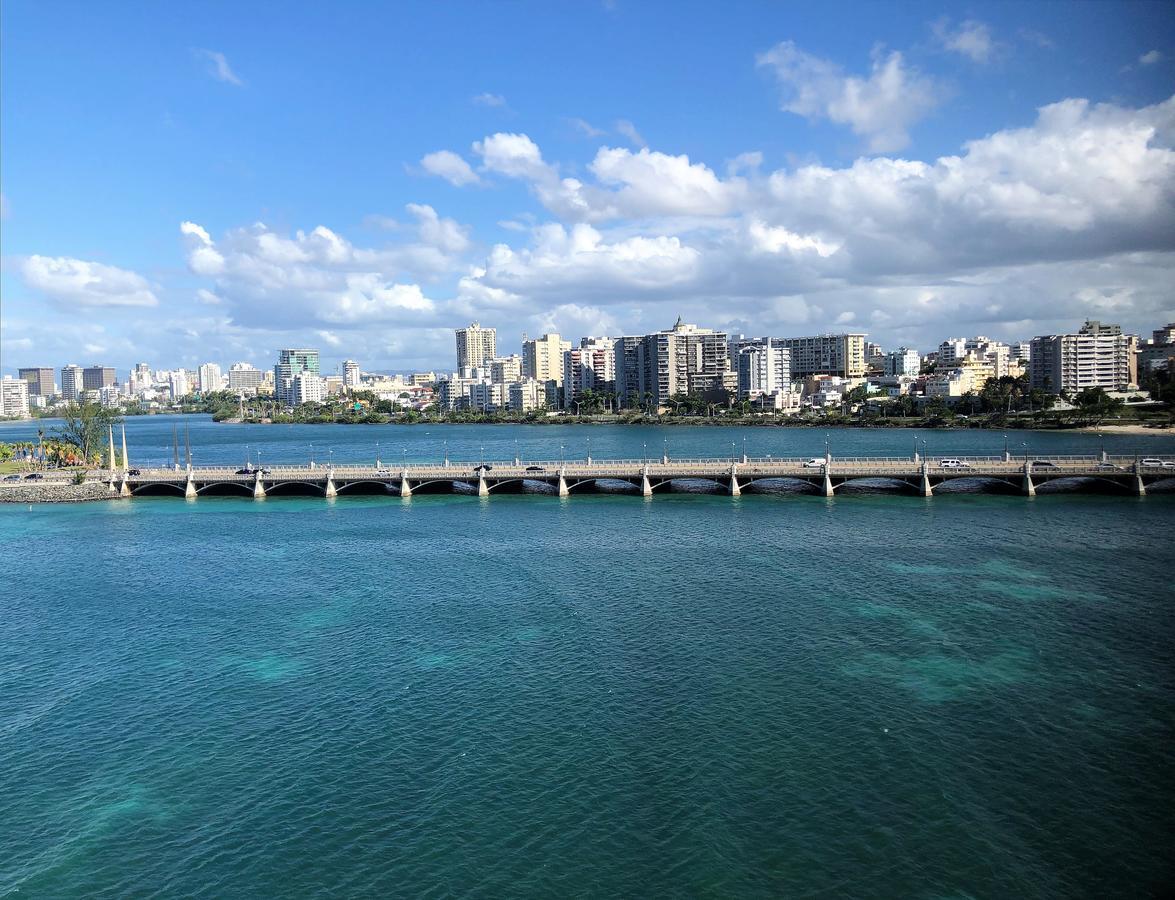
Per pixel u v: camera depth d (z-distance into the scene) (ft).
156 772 201.67
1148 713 216.13
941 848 165.37
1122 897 151.64
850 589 326.03
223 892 159.74
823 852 164.86
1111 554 374.43
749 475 574.15
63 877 165.07
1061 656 253.03
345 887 159.74
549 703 230.27
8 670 266.36
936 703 223.71
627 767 196.44
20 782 199.00
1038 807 177.47
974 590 320.70
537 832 173.78
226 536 471.62
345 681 249.75
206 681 253.24
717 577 350.43
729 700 228.43
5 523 534.37
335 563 395.96
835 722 214.48
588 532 457.27
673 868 161.68
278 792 191.42
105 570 394.73
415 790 190.29
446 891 157.69
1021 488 547.90
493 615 306.55
